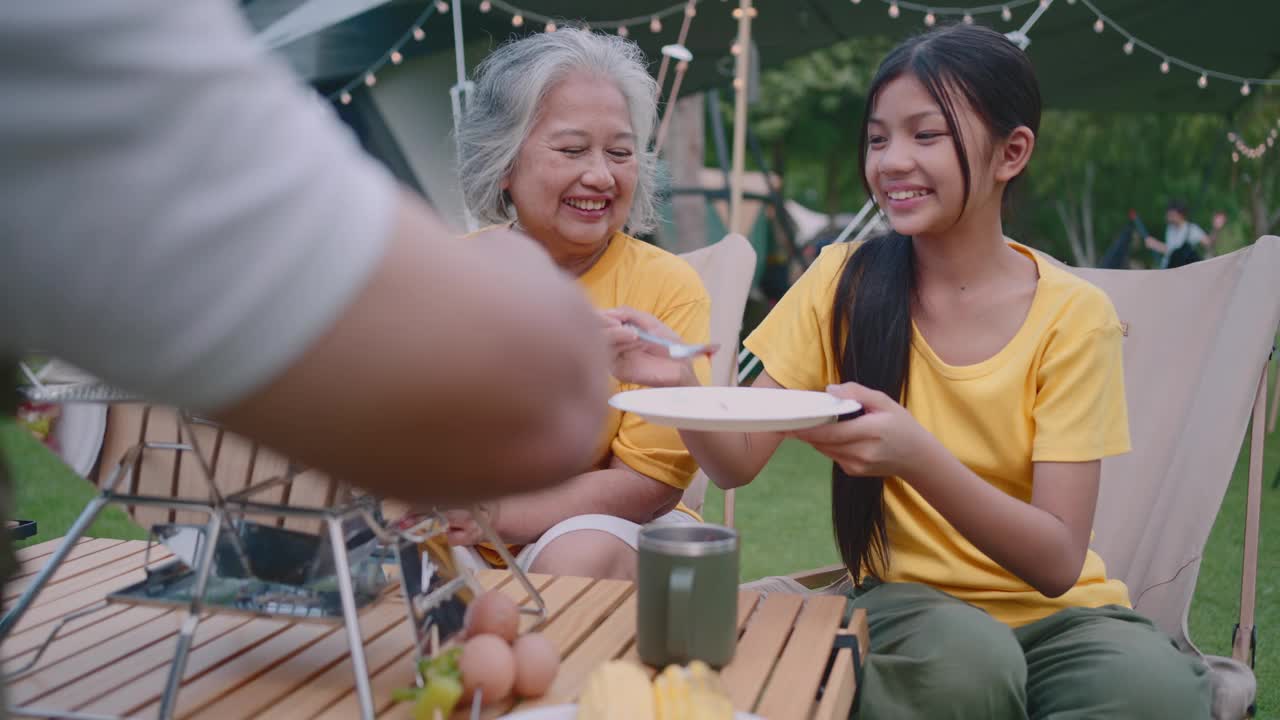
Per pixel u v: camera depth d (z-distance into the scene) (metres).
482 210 1.96
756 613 1.23
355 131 5.50
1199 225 14.59
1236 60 7.58
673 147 9.47
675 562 1.03
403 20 4.90
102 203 0.32
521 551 1.81
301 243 0.34
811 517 4.27
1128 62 7.67
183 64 0.32
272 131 0.34
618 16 5.38
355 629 0.90
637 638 1.07
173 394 0.36
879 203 1.57
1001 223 1.64
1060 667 1.41
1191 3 6.01
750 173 14.55
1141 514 1.92
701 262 2.44
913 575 1.58
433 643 1.00
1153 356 2.02
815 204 21.08
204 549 0.91
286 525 1.01
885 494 1.63
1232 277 2.00
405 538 0.98
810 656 1.08
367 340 0.36
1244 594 1.83
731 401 1.28
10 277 0.33
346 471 0.40
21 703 0.92
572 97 1.82
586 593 1.29
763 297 13.00
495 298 0.39
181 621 1.17
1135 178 17.95
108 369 0.35
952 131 1.48
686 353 1.30
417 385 0.37
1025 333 1.56
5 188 0.31
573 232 1.87
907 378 1.62
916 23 6.25
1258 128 12.23
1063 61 7.60
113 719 0.88
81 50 0.31
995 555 1.39
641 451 1.82
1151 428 1.97
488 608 1.00
